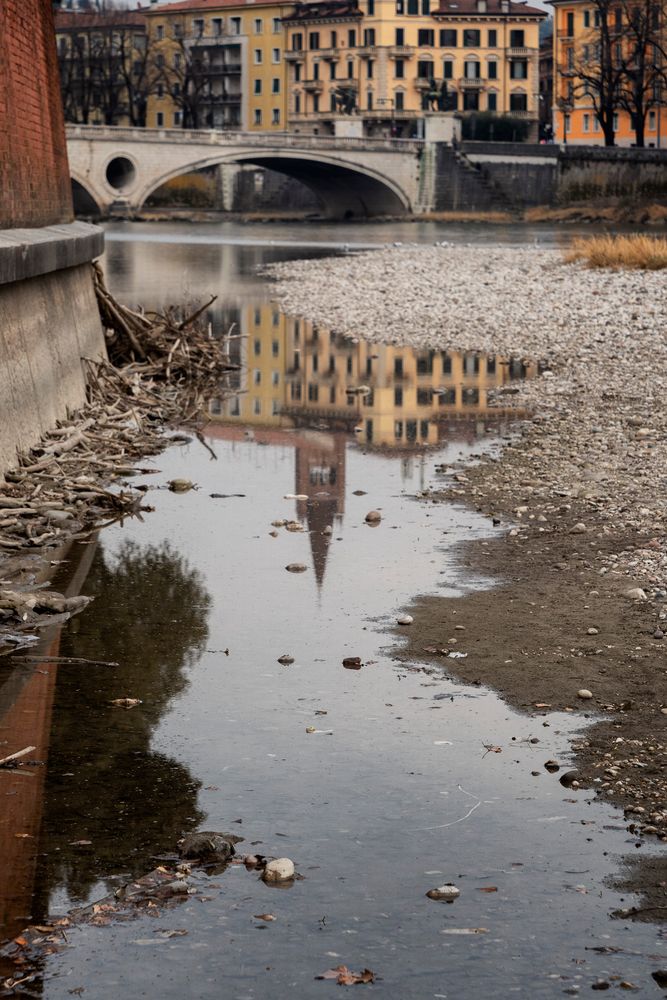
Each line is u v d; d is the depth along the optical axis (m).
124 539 12.77
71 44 140.00
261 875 6.08
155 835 6.49
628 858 6.25
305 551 12.33
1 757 7.47
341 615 10.30
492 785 7.11
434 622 10.07
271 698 8.47
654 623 9.94
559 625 9.94
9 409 14.78
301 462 16.91
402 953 5.43
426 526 13.27
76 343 19.33
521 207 116.12
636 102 112.44
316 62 150.25
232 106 158.00
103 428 17.95
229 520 13.62
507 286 41.62
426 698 8.47
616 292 37.59
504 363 27.14
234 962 5.37
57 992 5.17
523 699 8.44
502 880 6.04
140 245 73.94
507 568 11.61
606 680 8.75
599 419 19.47
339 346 30.72
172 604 10.60
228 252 67.94
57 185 21.41
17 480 14.22
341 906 5.80
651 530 12.74
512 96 146.50
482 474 15.79
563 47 136.00
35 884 5.99
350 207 124.75
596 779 7.18
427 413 20.97
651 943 5.50
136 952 5.44
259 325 35.03
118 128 104.06
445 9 144.62
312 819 6.68
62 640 9.66
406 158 118.50
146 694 8.53
